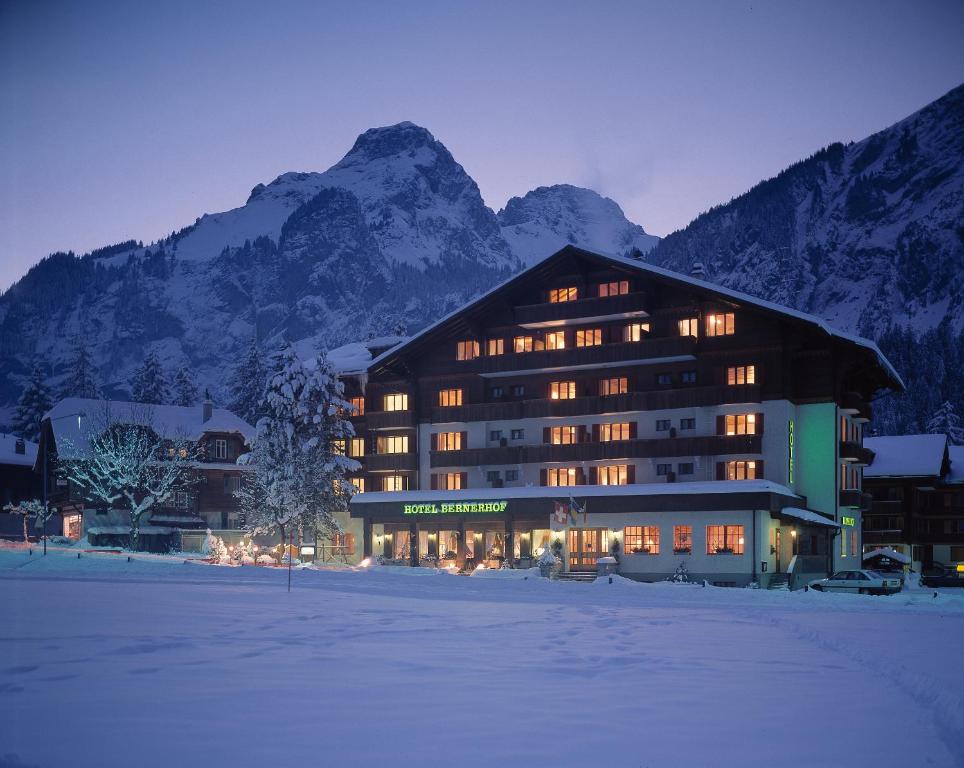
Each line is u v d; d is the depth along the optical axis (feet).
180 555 208.54
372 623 82.89
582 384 225.97
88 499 257.55
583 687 50.49
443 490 232.53
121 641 63.21
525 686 50.39
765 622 96.22
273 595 114.01
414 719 41.50
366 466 248.11
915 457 302.45
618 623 89.76
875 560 267.39
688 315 215.51
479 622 87.10
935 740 39.40
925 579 217.15
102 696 44.55
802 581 203.82
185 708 42.34
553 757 35.78
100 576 143.23
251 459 235.61
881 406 545.85
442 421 237.86
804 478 210.38
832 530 212.23
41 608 85.51
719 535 197.26
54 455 276.62
